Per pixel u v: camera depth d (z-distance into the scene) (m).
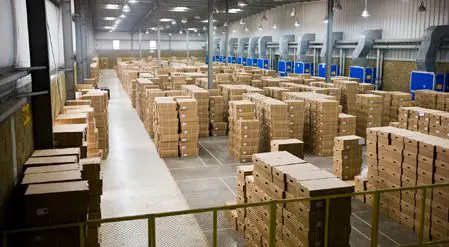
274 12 38.91
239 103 14.65
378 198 6.66
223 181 12.12
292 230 6.74
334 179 6.68
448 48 19.61
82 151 8.97
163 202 10.37
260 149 15.45
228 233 8.77
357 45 24.81
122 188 11.39
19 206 6.12
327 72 22.22
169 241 8.27
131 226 8.93
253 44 41.50
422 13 21.22
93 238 7.08
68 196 5.61
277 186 7.16
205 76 25.12
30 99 8.19
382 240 8.52
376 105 16.97
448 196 8.09
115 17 41.47
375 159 10.07
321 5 30.83
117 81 44.53
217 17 46.03
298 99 16.47
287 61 34.16
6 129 6.18
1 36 6.79
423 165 8.66
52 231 5.57
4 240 5.14
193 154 15.03
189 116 14.77
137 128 20.05
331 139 15.10
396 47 22.67
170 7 33.53
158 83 23.77
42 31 8.12
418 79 19.83
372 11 25.16
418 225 8.85
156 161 14.27
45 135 8.49
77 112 12.09
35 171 6.78
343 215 6.42
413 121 13.30
